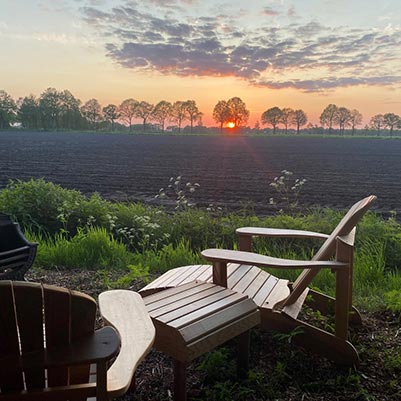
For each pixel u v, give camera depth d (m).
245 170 23.08
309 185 17.38
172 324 2.38
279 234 3.86
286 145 53.06
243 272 3.93
